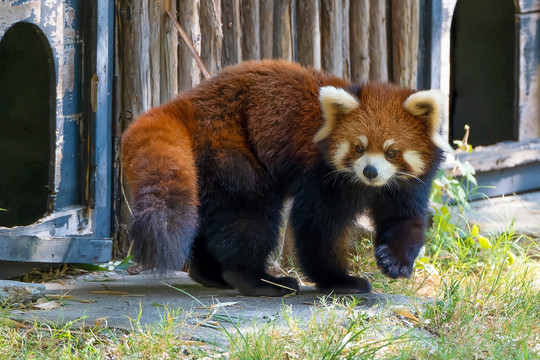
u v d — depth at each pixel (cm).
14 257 796
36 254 819
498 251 938
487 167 1202
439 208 1017
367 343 606
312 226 780
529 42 1252
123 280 872
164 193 702
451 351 590
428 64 1135
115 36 934
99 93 895
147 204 693
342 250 810
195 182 743
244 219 774
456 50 1359
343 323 646
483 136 1341
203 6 975
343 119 748
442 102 734
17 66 984
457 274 877
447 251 966
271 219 792
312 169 772
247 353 549
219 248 782
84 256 874
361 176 727
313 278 796
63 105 873
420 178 756
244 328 639
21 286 709
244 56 1010
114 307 717
